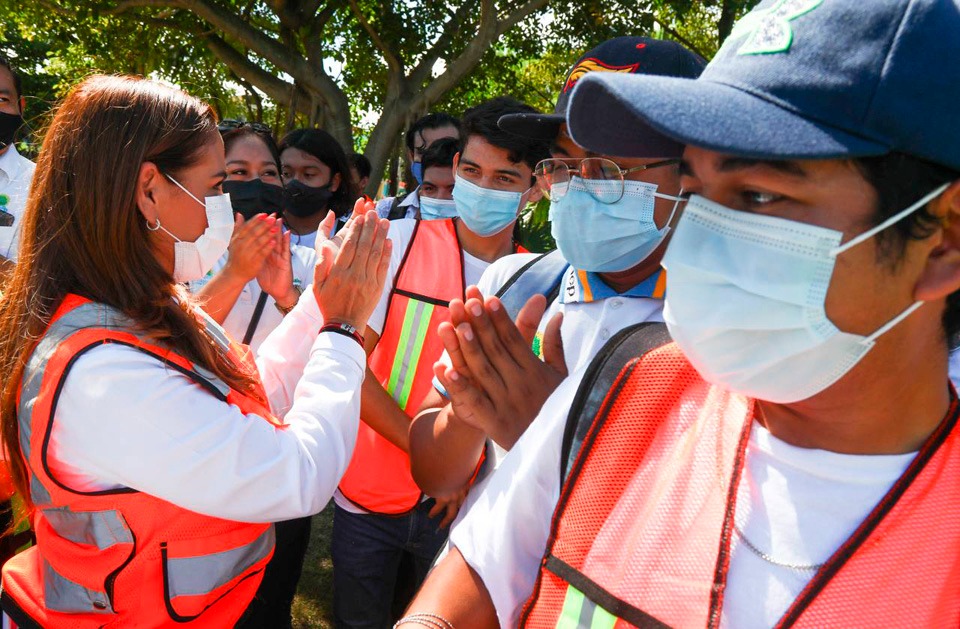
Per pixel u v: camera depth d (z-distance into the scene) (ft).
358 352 5.80
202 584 4.91
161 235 5.20
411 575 8.82
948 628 2.44
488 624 3.47
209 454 4.58
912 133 2.43
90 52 41.60
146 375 4.48
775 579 2.72
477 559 3.50
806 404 2.87
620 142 3.39
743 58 2.72
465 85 44.55
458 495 7.72
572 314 5.59
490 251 8.38
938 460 2.63
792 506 2.78
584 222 5.23
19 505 6.37
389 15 38.68
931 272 2.62
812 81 2.52
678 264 2.96
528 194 8.34
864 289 2.65
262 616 7.36
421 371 7.82
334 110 36.99
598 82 2.86
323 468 5.19
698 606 2.80
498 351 4.54
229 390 4.97
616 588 2.98
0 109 9.68
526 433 3.67
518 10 34.53
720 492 2.93
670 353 3.32
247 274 7.30
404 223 8.35
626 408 3.28
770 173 2.66
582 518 3.19
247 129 9.78
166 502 4.71
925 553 2.52
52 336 4.53
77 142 4.68
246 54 44.34
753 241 2.77
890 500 2.61
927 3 2.41
